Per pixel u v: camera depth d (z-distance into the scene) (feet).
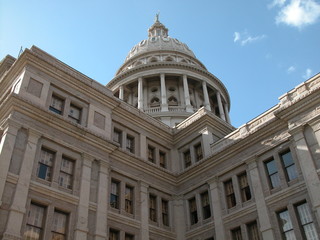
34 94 95.35
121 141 114.62
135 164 111.55
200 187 114.11
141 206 105.50
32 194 81.41
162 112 196.03
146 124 125.18
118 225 96.43
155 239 103.91
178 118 195.31
